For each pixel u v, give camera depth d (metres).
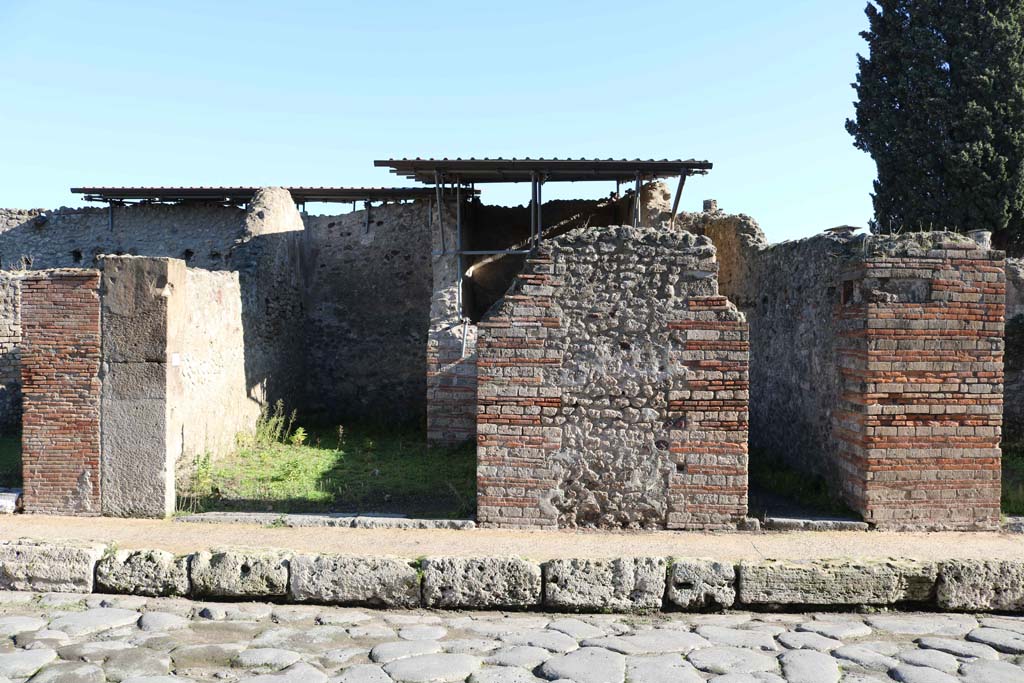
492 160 13.66
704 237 8.38
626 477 8.45
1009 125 20.27
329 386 17.48
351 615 6.71
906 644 6.04
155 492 9.00
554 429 8.48
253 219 15.54
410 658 5.62
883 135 21.64
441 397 13.67
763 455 11.98
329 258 17.83
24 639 5.96
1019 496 9.99
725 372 8.34
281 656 5.66
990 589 6.93
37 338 9.11
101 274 9.08
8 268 18.62
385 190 17.62
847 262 8.92
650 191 16.31
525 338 8.49
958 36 20.67
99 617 6.50
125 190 17.53
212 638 6.09
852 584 6.89
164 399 9.01
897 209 21.83
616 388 8.44
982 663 5.62
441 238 14.38
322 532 8.38
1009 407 14.85
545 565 6.97
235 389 13.26
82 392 9.08
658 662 5.57
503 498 8.55
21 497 9.23
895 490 8.45
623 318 8.44
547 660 5.62
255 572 7.06
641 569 6.92
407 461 12.33
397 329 17.42
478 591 6.95
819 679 5.25
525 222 18.50
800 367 10.63
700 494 8.41
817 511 9.06
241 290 13.66
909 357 8.41
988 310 8.45
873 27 22.20
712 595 6.90
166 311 9.02
